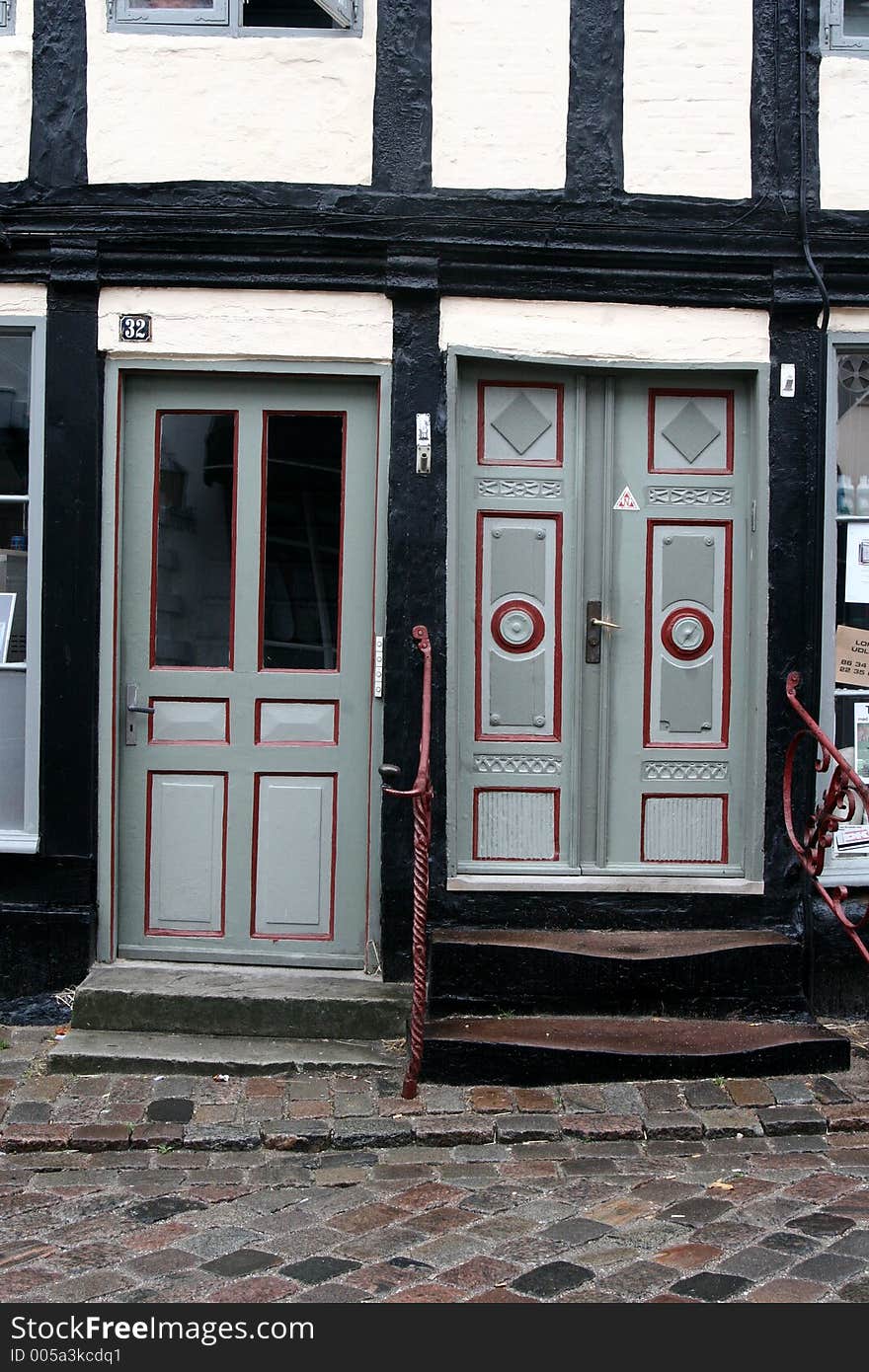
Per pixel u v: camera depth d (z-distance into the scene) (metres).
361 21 5.22
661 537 5.43
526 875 5.37
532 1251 3.58
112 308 5.23
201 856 5.35
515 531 5.39
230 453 5.36
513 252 5.21
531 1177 4.06
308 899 5.34
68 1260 3.53
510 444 5.38
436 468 5.23
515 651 5.41
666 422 5.43
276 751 5.33
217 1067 4.74
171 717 5.36
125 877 5.34
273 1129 4.30
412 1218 3.78
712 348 5.30
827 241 5.29
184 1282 3.41
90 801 5.23
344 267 5.21
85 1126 4.32
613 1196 3.92
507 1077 4.66
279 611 5.37
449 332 5.23
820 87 5.31
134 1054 4.76
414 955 4.59
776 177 5.30
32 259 5.23
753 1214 3.79
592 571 5.42
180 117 5.21
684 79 5.28
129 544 5.35
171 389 5.33
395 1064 4.77
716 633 5.45
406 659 5.23
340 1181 4.03
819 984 5.31
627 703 5.43
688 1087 4.64
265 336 5.23
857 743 5.46
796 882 5.31
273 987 5.08
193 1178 4.06
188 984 5.08
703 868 5.43
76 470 5.23
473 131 5.24
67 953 5.21
